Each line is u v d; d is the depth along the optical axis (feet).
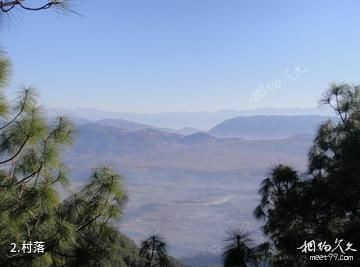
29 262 13.88
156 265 16.35
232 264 14.49
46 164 14.25
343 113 22.66
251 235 15.34
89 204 15.90
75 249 15.23
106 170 16.52
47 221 14.79
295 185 19.74
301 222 19.53
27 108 14.16
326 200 18.88
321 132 23.75
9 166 14.17
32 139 14.05
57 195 14.37
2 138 13.96
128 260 16.48
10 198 13.97
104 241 15.94
